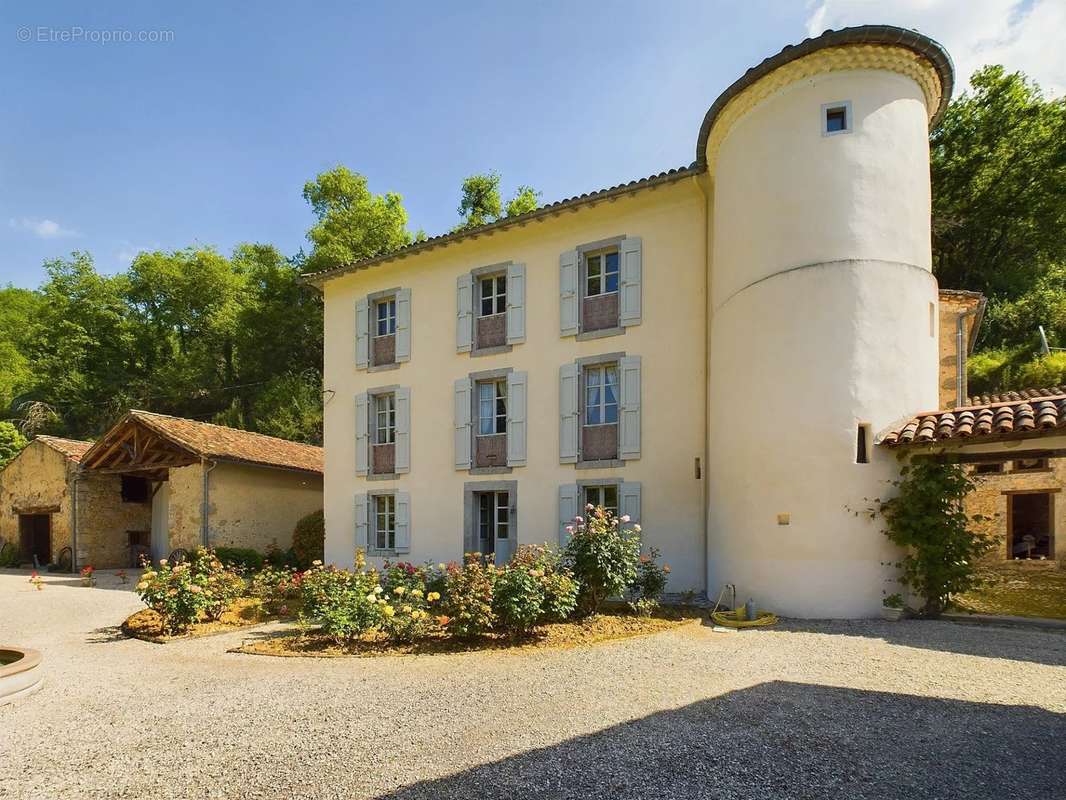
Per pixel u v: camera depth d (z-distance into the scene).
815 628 7.12
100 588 13.80
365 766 3.82
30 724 4.85
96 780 3.77
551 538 11.18
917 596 7.48
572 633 7.24
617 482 10.65
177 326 33.50
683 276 10.48
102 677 6.25
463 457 12.37
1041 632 6.73
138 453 16.52
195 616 8.37
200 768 3.89
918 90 8.56
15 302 38.88
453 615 7.03
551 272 11.74
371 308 14.14
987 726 4.16
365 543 13.53
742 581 8.27
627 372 10.68
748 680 5.30
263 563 15.27
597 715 4.56
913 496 7.42
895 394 7.86
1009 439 6.93
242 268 35.75
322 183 27.94
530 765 3.74
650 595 8.30
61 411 30.41
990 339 23.84
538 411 11.59
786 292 8.23
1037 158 23.02
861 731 4.12
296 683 5.77
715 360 9.47
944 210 23.86
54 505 18.77
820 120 8.33
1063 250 24.56
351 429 14.08
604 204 11.19
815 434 7.86
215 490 15.46
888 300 7.98
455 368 12.70
